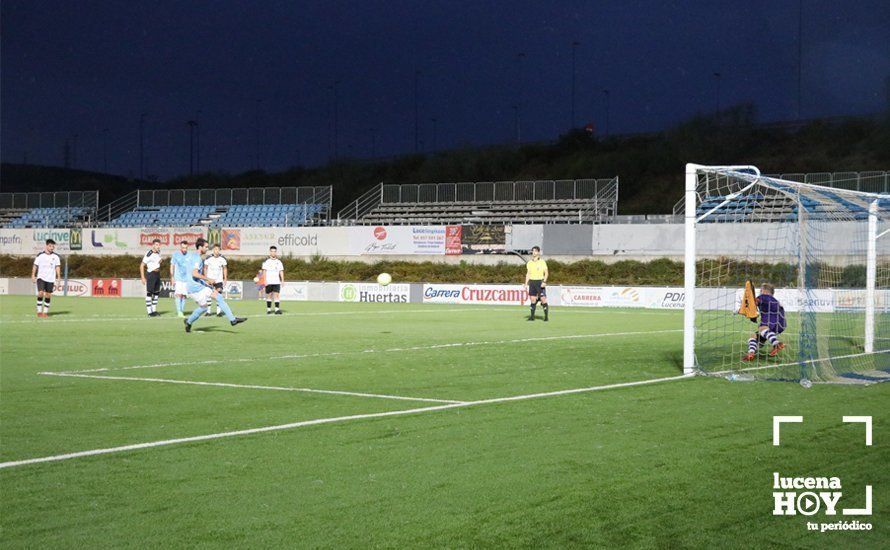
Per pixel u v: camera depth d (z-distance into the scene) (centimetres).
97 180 9681
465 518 566
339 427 870
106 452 752
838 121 6625
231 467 699
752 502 608
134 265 4900
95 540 519
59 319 2627
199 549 504
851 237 2417
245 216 5322
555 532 538
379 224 5075
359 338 1983
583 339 1969
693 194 1321
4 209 5734
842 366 1445
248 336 2030
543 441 804
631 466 707
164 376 1277
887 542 530
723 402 1041
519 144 7725
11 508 584
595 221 4612
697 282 3631
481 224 4591
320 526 547
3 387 1155
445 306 3672
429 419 916
